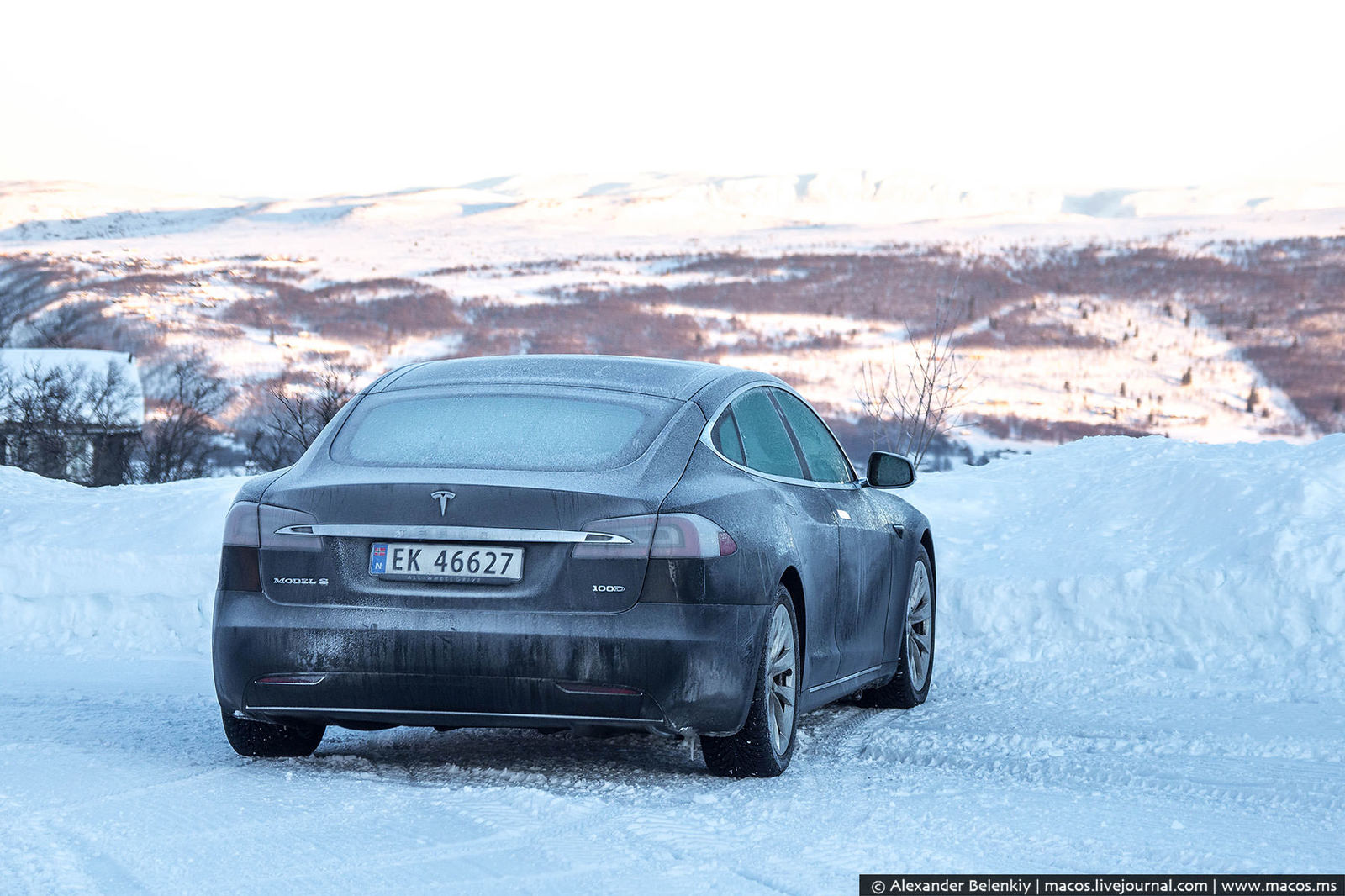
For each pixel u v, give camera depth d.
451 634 15.17
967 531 38.09
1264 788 16.23
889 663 22.94
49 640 34.16
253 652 15.77
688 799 14.91
